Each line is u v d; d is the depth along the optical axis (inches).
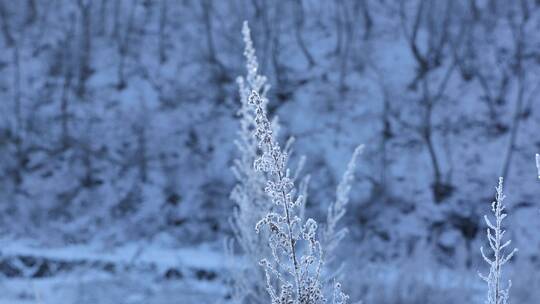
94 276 288.8
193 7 483.8
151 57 453.1
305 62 441.1
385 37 448.8
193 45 458.3
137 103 425.4
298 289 65.3
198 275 289.9
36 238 334.0
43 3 482.0
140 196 377.4
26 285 281.1
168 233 353.1
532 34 435.8
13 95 428.8
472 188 365.4
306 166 382.3
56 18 475.8
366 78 426.0
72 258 298.8
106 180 386.9
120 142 404.8
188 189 380.2
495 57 424.5
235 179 382.0
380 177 373.4
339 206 120.9
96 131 410.3
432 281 250.8
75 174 389.1
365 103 412.2
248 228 129.0
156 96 430.3
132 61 450.9
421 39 444.1
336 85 423.5
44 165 394.0
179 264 294.4
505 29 438.3
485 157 378.6
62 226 351.3
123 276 288.7
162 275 290.5
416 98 411.8
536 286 237.9
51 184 383.6
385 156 384.5
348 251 308.3
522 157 376.2
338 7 451.5
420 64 426.3
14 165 391.2
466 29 438.0
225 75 438.0
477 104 404.2
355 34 450.9
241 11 470.6
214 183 381.7
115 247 327.6
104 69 446.0
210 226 358.3
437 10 448.5
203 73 440.5
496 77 415.5
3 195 371.9
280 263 65.9
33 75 442.3
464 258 295.1
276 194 63.0
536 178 364.5
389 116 403.5
